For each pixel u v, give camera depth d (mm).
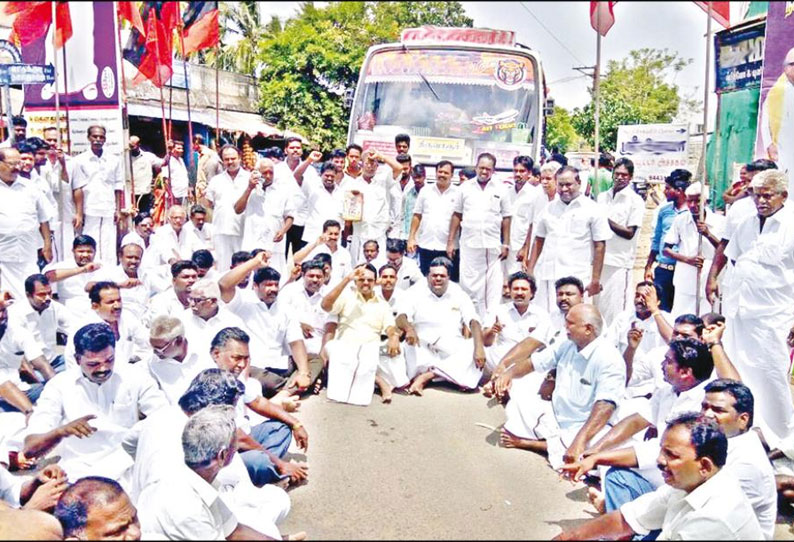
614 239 6059
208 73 10500
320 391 4934
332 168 6867
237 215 6359
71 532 2529
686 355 3221
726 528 2498
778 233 3930
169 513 2508
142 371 3422
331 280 5883
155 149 11211
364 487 3414
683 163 7723
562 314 4723
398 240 5590
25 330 4098
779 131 5387
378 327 4953
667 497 2744
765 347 3969
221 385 2998
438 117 7133
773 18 5391
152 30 5707
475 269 6172
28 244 5488
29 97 7859
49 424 3191
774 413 3998
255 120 9781
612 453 3150
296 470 3408
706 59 3781
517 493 3412
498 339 5152
